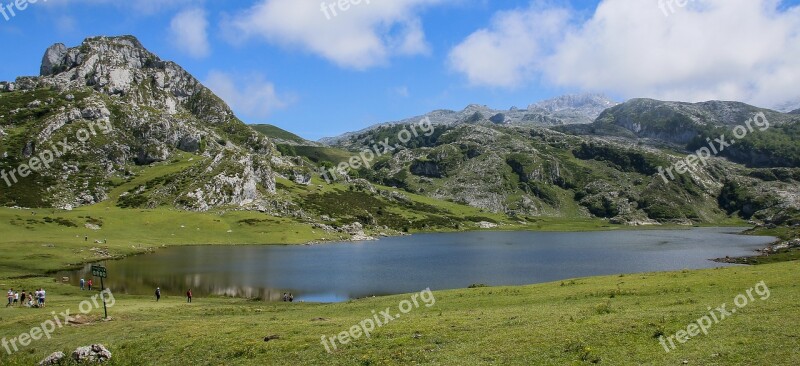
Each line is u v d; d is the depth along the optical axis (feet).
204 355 109.91
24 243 393.91
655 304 122.83
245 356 106.11
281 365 99.45
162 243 533.14
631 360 80.53
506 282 326.24
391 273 373.40
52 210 577.02
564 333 98.22
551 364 82.84
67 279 300.61
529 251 567.59
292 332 121.39
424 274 368.07
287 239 635.66
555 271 383.04
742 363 74.33
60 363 105.29
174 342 120.67
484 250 579.48
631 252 545.44
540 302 149.48
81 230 507.30
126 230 552.82
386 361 94.22
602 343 90.12
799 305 104.01
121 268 367.25
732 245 633.61
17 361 112.98
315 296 281.33
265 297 273.75
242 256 473.26
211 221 650.43
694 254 513.86
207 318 160.15
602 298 144.05
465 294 181.78
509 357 88.53
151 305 199.62
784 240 571.69
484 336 103.40
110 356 110.22
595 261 452.76
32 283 262.67
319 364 97.86
